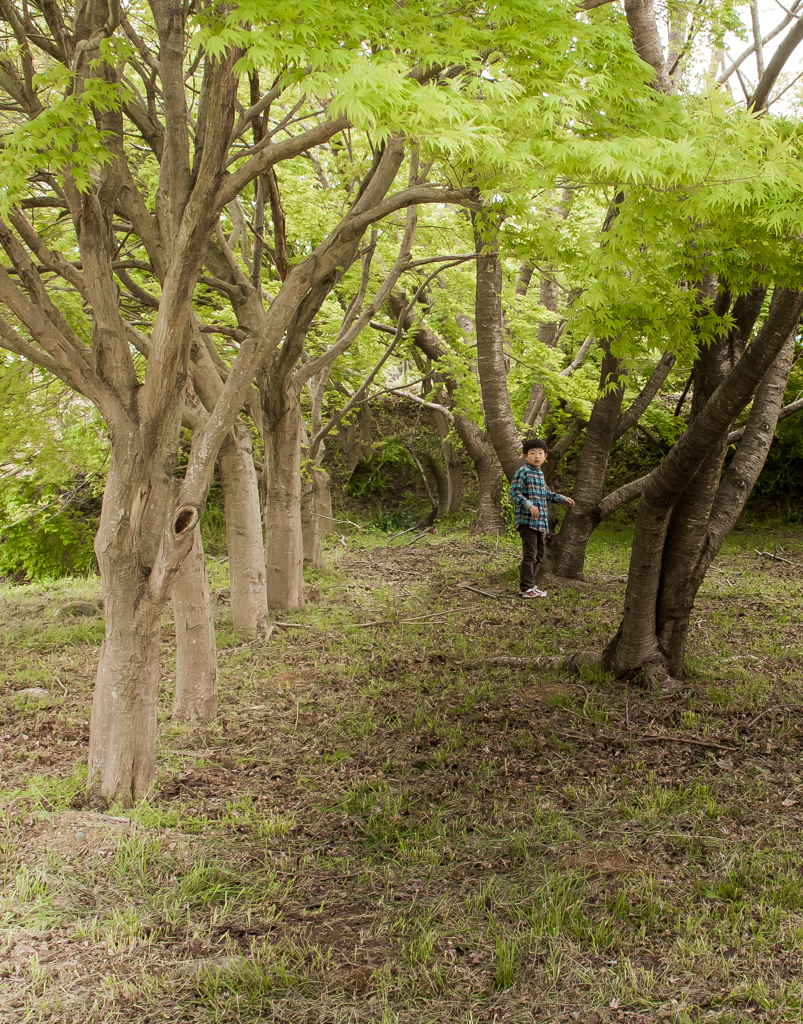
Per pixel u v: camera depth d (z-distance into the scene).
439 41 3.22
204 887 3.30
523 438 12.59
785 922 2.89
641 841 3.57
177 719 5.38
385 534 15.68
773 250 3.87
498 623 8.01
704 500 5.54
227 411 4.14
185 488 4.10
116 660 4.12
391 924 3.01
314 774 4.46
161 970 2.75
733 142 3.16
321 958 2.78
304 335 7.73
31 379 8.38
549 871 3.34
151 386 3.96
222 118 3.46
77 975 2.72
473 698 5.56
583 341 11.81
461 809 3.97
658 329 4.80
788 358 6.15
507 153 3.05
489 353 10.03
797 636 7.10
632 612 5.79
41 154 3.38
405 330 13.78
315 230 9.25
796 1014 2.43
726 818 3.75
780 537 13.59
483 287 9.96
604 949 2.81
